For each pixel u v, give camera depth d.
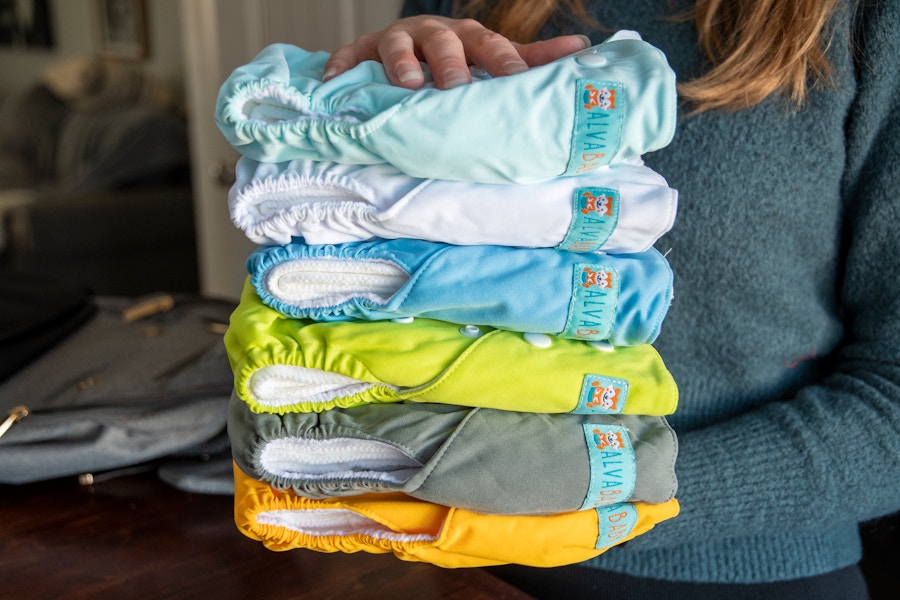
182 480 0.62
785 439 0.53
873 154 0.54
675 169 0.56
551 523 0.41
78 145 2.98
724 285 0.57
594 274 0.40
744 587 0.58
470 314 0.40
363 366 0.40
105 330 0.79
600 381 0.41
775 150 0.54
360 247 0.41
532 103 0.37
